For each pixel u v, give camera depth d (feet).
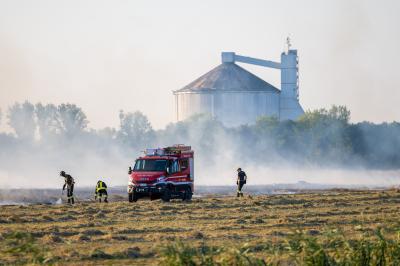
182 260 132.77
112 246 182.60
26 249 137.18
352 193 396.16
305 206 307.78
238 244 179.52
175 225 231.09
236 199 349.41
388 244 144.36
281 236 201.26
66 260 161.38
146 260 162.61
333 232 146.61
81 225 231.71
